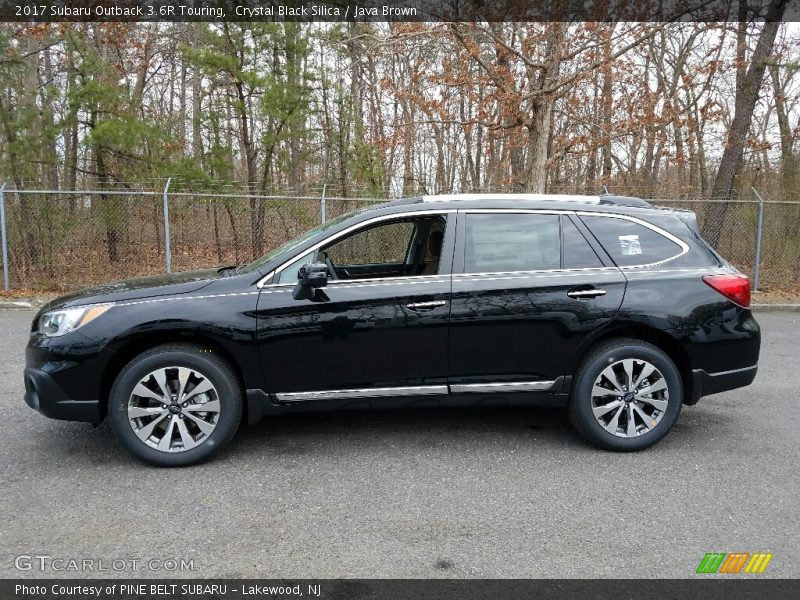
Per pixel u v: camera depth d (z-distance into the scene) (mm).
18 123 12438
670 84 18781
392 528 3262
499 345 4215
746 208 12773
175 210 12719
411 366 4191
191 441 4000
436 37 10688
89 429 4703
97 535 3164
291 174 16438
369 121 17547
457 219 4352
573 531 3240
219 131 15141
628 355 4246
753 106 14203
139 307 3979
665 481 3859
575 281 4254
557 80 10477
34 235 11852
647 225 4477
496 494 3670
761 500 3605
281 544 3098
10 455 4195
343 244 5320
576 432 4727
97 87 12906
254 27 13562
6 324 9055
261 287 4113
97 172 14148
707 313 4289
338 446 4414
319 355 4098
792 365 7074
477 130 21828
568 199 4539
